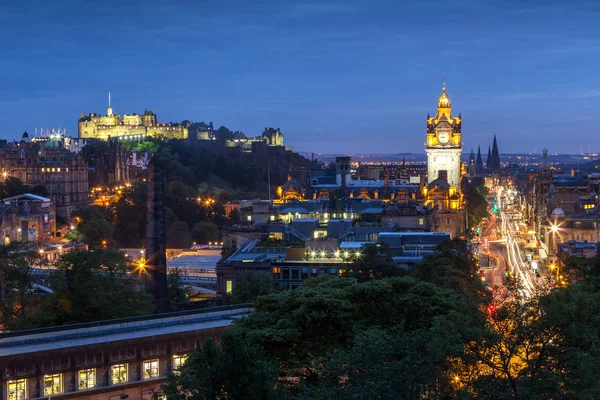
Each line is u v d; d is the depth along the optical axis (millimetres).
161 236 193250
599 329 89500
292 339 115438
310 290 125938
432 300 122938
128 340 146750
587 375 83062
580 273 159125
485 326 91375
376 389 83500
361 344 91688
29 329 156625
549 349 87000
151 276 192500
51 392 140875
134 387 146500
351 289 126500
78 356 142625
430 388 89375
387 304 125250
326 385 90938
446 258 195875
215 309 169250
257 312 125938
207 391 86875
